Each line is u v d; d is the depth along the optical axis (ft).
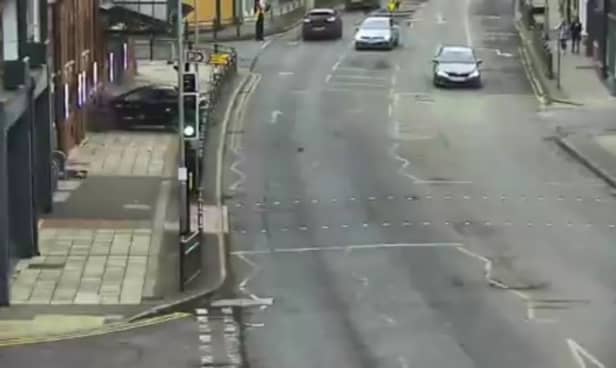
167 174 141.38
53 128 133.28
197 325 87.61
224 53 221.46
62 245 109.29
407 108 186.29
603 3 205.98
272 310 91.30
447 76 203.21
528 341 82.17
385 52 242.99
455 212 123.44
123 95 171.32
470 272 100.99
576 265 102.63
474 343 82.02
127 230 115.03
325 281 99.19
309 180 139.03
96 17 173.58
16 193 103.55
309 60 232.53
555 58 225.97
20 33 115.24
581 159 148.46
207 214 123.13
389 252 108.27
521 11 298.35
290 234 115.65
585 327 85.35
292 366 77.77
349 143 160.45
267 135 164.86
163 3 191.72
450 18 294.25
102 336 84.79
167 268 102.22
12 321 87.71
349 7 307.17
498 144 160.15
